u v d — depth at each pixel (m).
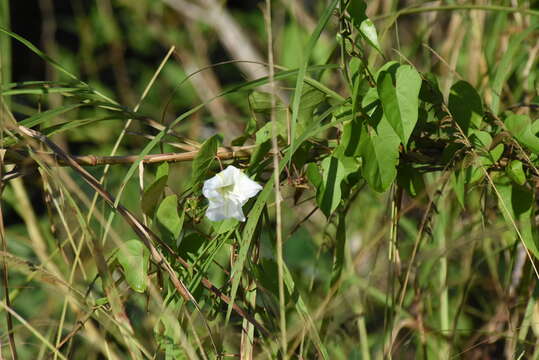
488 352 2.08
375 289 2.08
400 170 1.87
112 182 2.25
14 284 2.18
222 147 1.84
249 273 1.85
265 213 1.87
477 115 1.86
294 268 2.26
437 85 1.86
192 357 1.78
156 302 1.84
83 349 1.99
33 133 1.80
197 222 1.84
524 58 2.14
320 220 2.25
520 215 1.86
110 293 1.80
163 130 1.80
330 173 1.82
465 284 2.06
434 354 2.04
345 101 1.82
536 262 1.95
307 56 1.78
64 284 1.82
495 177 1.87
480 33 2.19
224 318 1.93
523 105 1.93
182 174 2.35
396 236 1.93
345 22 1.82
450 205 2.07
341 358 2.01
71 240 1.85
